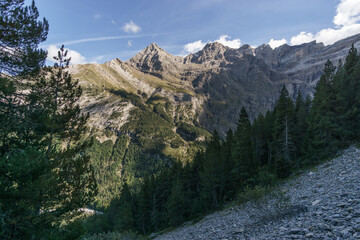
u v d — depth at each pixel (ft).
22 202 32.48
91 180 54.65
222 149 190.39
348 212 27.91
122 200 257.14
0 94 40.40
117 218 226.17
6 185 33.45
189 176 206.90
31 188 33.27
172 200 168.86
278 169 137.69
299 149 157.79
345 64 151.53
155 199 208.85
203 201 167.63
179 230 140.56
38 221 35.24
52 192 44.52
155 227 191.83
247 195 52.03
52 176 43.16
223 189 165.78
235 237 42.50
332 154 114.93
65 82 54.54
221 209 138.62
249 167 144.87
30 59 46.55
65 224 46.21
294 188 83.82
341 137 118.32
